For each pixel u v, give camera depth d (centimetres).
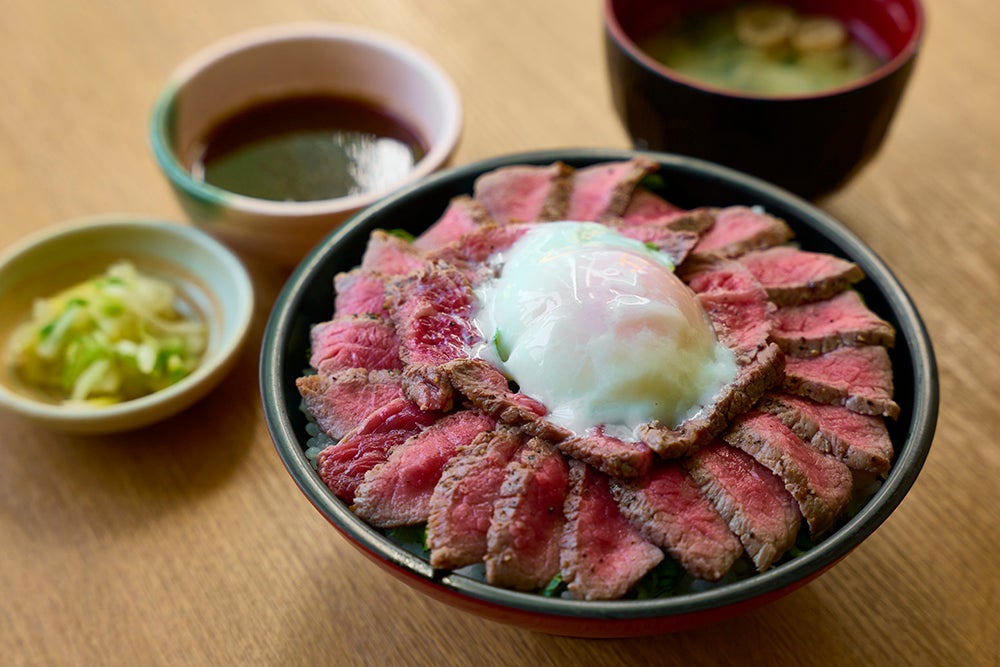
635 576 40
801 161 52
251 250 53
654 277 43
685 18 58
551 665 44
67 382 50
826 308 46
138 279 53
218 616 46
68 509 48
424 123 56
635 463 41
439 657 45
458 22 64
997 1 63
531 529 41
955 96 60
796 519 42
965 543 47
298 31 56
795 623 45
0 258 52
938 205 56
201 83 55
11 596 46
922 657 44
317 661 45
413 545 42
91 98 61
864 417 44
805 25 57
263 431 50
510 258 45
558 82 61
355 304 46
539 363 43
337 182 55
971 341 51
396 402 43
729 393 42
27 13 65
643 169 48
